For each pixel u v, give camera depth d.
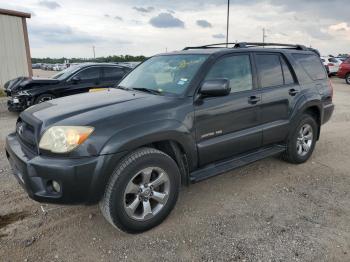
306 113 4.95
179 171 3.29
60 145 2.71
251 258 2.73
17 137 3.41
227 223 3.26
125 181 2.86
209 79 3.45
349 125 7.64
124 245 2.93
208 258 2.74
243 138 3.87
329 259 2.71
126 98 3.41
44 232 3.12
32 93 8.81
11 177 4.35
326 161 5.07
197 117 3.38
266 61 4.29
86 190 2.74
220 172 3.63
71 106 3.23
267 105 4.14
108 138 2.77
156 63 4.21
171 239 3.00
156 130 3.00
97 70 9.78
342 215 3.41
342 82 19.66
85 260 2.73
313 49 5.32
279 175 4.48
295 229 3.14
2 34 14.19
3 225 3.23
